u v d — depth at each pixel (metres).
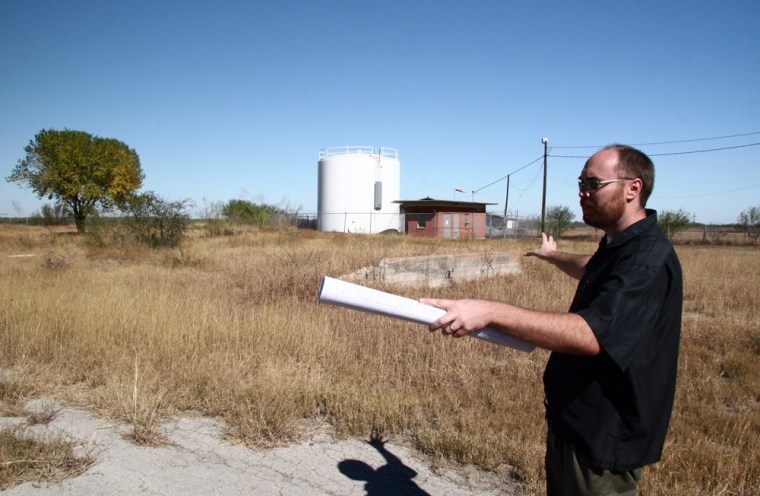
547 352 5.65
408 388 4.46
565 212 37.69
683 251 20.38
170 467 3.15
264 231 25.70
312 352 5.21
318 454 3.39
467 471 3.23
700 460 3.31
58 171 36.09
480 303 1.58
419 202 38.94
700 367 5.38
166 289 7.98
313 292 8.81
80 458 3.16
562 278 11.30
